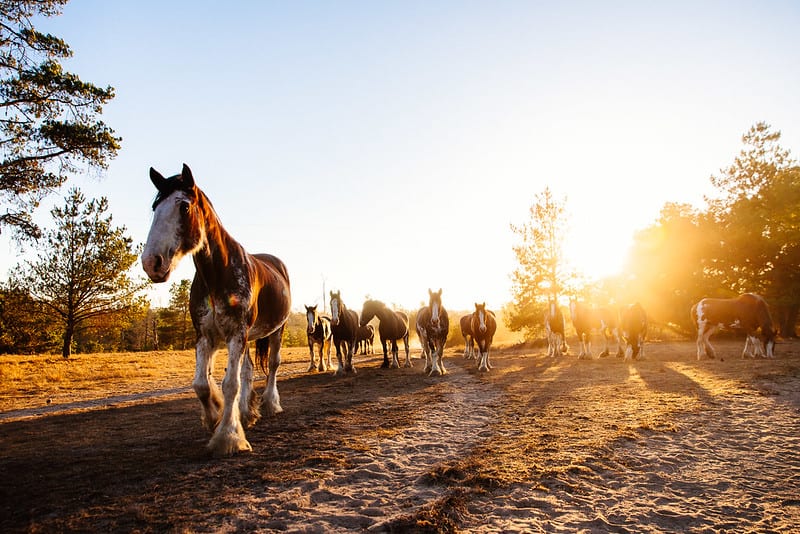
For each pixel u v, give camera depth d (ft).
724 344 73.05
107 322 87.51
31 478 13.26
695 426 19.38
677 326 90.89
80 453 16.19
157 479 13.10
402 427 20.10
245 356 20.84
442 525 10.18
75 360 71.36
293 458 15.20
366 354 90.43
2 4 44.11
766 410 22.15
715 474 13.87
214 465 14.40
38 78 44.62
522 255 88.89
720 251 82.43
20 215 48.14
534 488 12.64
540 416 21.86
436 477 13.33
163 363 67.36
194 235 14.35
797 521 10.71
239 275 16.34
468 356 67.21
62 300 81.87
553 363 52.31
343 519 10.62
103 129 48.91
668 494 12.36
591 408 23.43
